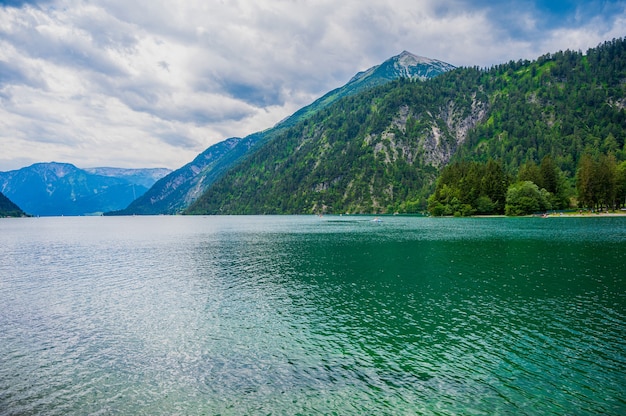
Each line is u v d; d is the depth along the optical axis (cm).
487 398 1848
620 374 2059
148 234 13888
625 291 3738
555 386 1948
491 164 17975
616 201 15750
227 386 2019
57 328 2986
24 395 1959
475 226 12344
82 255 7519
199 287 4356
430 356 2336
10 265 6225
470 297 3641
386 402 1830
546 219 14388
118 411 1802
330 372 2155
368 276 4753
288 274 5028
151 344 2620
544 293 3716
